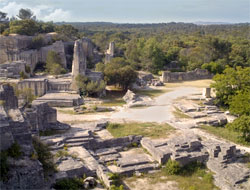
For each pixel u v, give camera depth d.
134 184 22.77
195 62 93.38
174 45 118.75
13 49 80.19
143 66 94.81
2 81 56.53
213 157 26.50
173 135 33.19
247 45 114.25
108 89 65.50
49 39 97.38
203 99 53.94
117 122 38.66
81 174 22.59
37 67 86.12
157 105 49.75
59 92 56.53
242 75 49.12
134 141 31.52
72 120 40.06
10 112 19.56
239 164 25.88
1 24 101.06
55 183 19.38
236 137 33.25
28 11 129.12
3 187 14.31
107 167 24.95
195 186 22.84
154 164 25.83
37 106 32.41
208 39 101.75
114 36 170.12
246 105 38.72
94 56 107.25
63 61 89.19
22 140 17.30
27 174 15.23
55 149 27.20
